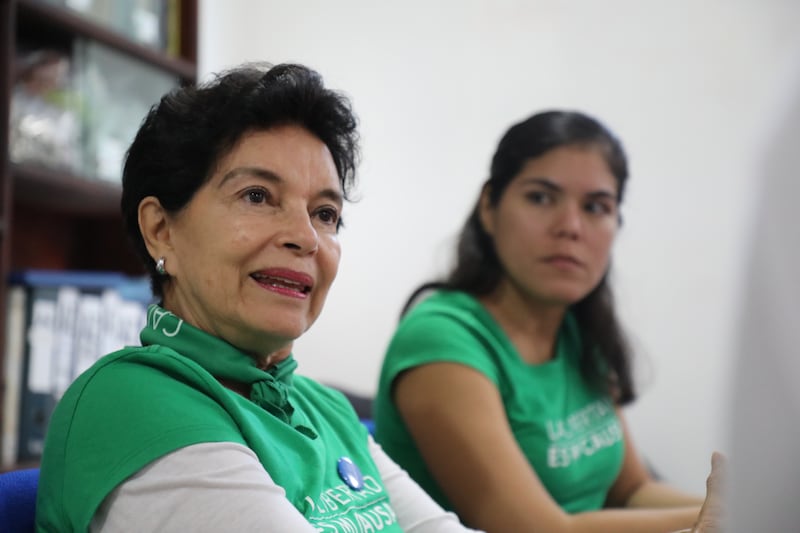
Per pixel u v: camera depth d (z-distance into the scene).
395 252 3.11
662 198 2.75
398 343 1.58
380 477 1.16
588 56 2.86
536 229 1.64
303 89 1.03
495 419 1.47
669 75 2.75
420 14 3.11
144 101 2.44
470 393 1.47
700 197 2.71
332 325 3.17
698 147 2.71
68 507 0.85
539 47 2.94
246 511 0.84
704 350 2.68
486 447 1.43
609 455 1.70
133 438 0.85
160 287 1.07
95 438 0.87
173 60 2.47
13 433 1.99
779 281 0.49
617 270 2.78
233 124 1.00
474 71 3.03
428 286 1.80
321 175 1.04
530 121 1.69
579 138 1.65
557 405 1.64
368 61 3.17
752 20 2.64
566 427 1.63
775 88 0.53
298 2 3.27
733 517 0.50
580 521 1.39
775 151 0.50
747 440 0.49
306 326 1.03
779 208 0.49
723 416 0.52
